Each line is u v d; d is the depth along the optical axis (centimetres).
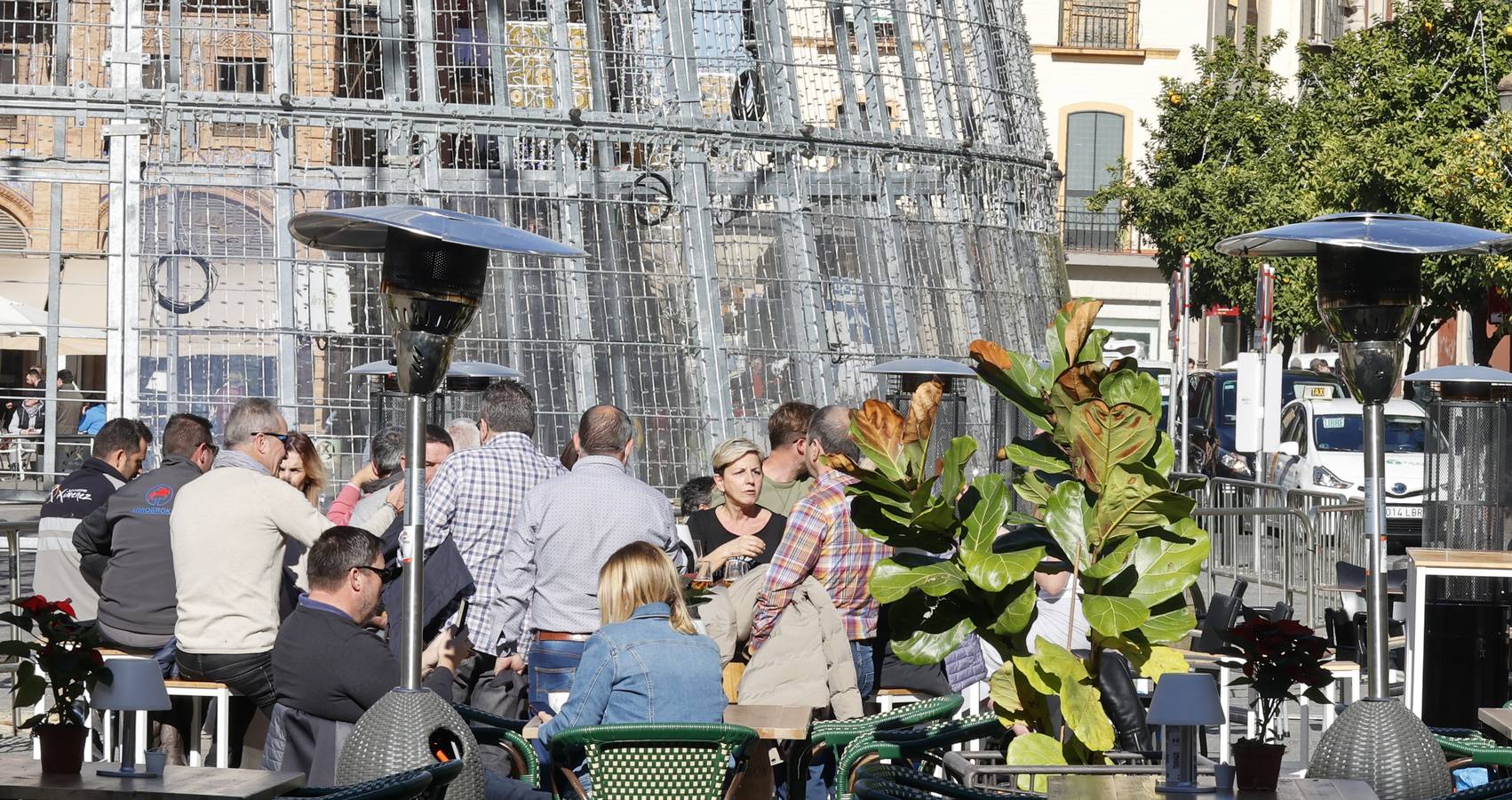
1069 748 613
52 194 1426
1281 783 543
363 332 1422
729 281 1520
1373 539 635
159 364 1402
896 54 1725
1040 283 1842
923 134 1697
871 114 1667
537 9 1553
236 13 1509
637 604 678
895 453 604
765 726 689
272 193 1435
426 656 807
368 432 1402
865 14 1672
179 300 1411
